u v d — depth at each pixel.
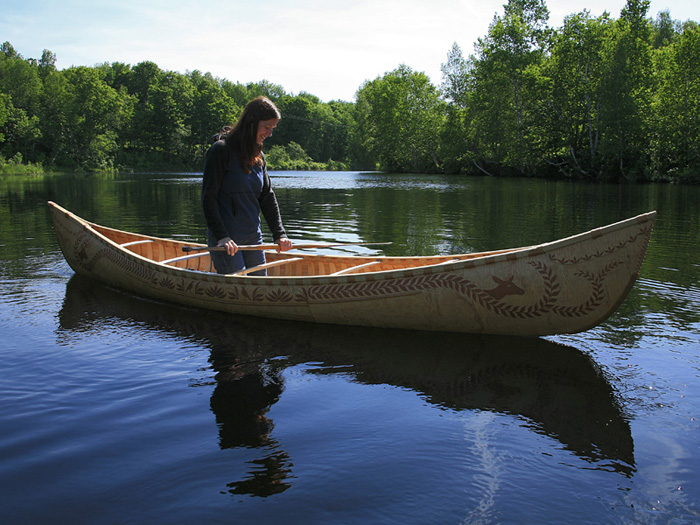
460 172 53.03
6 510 1.96
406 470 2.24
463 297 3.90
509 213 13.34
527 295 3.72
